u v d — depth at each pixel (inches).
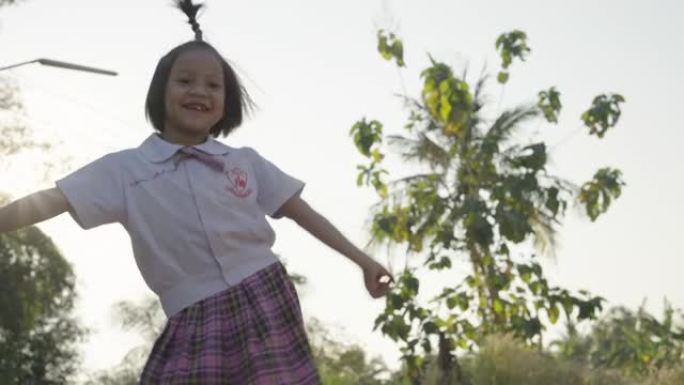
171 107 162.9
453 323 738.2
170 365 153.5
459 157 787.4
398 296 732.0
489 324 749.3
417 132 807.1
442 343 718.5
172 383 151.7
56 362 1198.9
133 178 158.6
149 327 1055.0
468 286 755.4
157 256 157.6
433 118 811.4
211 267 157.6
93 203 156.0
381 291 169.9
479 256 755.4
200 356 152.9
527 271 752.3
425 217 775.7
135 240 158.2
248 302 157.2
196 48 165.0
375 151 781.9
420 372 721.6
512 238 743.1
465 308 748.0
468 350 695.7
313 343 917.2
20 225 153.4
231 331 155.5
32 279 1168.8
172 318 156.6
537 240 815.7
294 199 168.6
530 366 608.1
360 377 816.3
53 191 155.8
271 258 161.9
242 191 162.4
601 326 856.9
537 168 756.0
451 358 682.2
